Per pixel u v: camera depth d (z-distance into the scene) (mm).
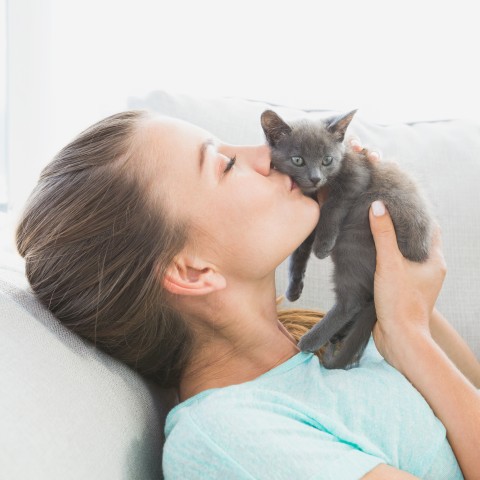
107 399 976
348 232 1327
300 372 1161
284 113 1855
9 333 911
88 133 1175
